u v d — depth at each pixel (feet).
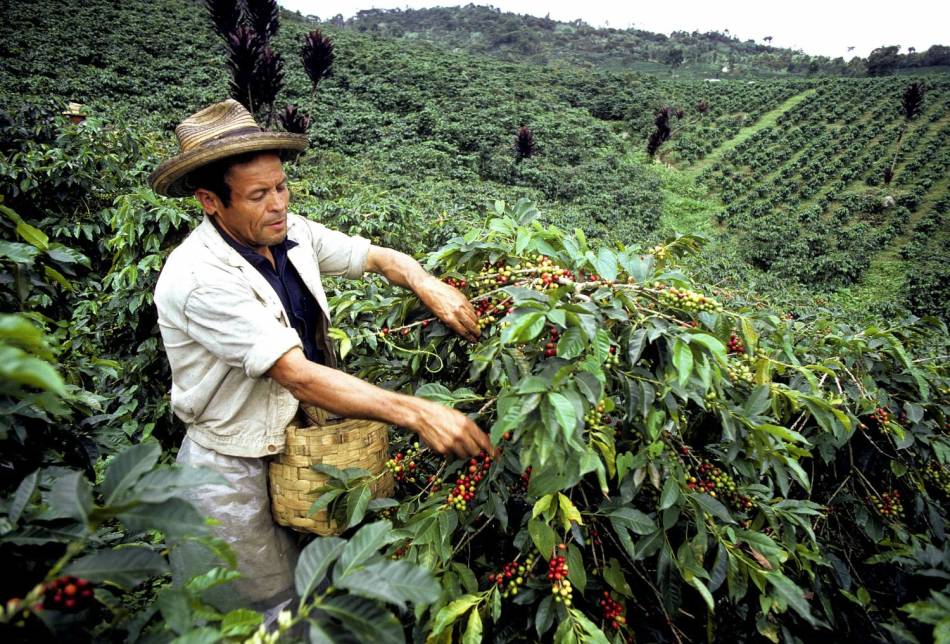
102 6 130.82
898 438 5.65
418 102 118.01
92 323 11.09
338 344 6.10
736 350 5.55
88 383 8.75
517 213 6.11
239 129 4.67
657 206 93.81
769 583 4.50
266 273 5.06
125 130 16.49
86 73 93.50
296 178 57.21
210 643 2.31
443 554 4.34
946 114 132.26
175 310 4.52
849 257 76.48
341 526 4.98
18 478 4.56
